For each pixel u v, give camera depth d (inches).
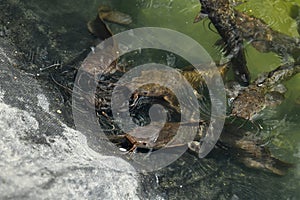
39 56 227.5
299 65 244.8
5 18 240.5
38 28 240.5
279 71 241.0
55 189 164.1
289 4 267.4
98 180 175.5
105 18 253.0
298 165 223.0
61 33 241.0
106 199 173.2
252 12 263.9
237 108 225.0
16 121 187.3
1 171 161.5
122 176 185.9
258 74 244.5
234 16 251.8
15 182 159.8
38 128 189.6
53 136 189.8
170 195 196.9
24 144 177.6
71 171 172.4
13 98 197.5
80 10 253.4
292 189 214.8
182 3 265.9
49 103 206.1
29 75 215.8
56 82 216.5
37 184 162.6
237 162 216.5
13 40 231.6
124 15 255.4
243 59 242.5
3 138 176.4
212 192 205.3
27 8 247.8
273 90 236.8
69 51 232.5
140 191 188.2
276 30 257.6
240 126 222.2
